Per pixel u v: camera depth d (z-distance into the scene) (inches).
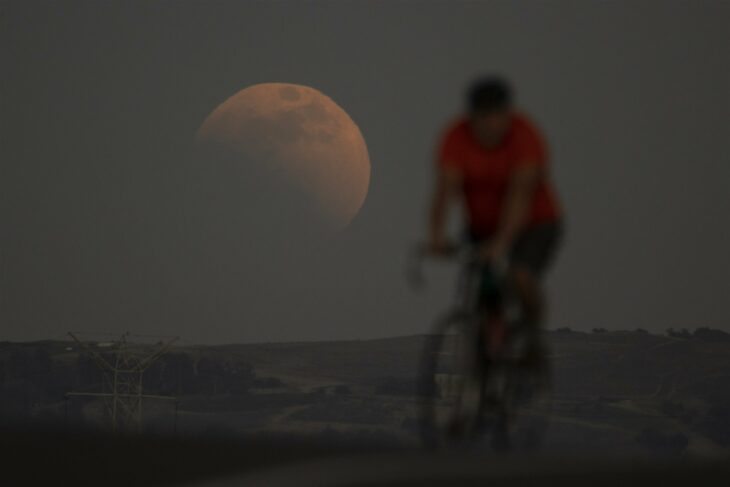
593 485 725.3
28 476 725.3
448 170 992.9
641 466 828.6
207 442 917.2
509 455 881.5
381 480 710.5
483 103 967.6
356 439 1002.1
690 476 776.9
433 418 1004.6
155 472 739.4
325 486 677.9
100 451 851.4
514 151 979.9
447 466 792.3
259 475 714.2
